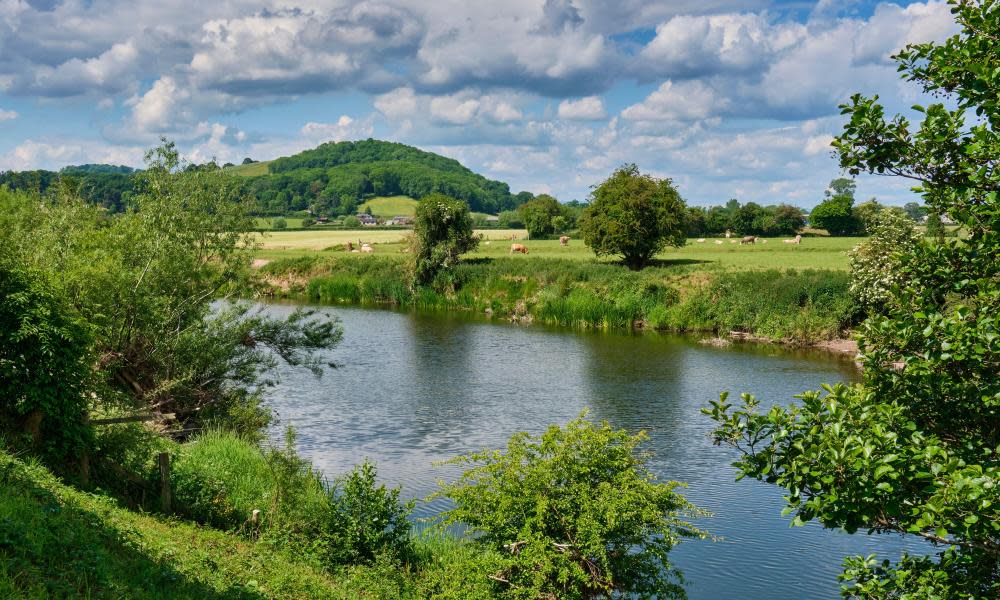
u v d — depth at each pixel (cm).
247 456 2147
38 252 2381
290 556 1520
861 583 820
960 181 808
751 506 2209
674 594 1451
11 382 1406
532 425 3061
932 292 814
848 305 4975
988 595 696
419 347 4984
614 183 7669
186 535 1397
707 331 5634
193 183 2831
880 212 4456
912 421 745
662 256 8812
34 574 834
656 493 1409
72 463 1495
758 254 8981
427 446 2770
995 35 787
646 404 3391
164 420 2419
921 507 634
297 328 3050
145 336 2508
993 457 747
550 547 1377
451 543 1814
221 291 2864
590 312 6050
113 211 3219
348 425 3072
